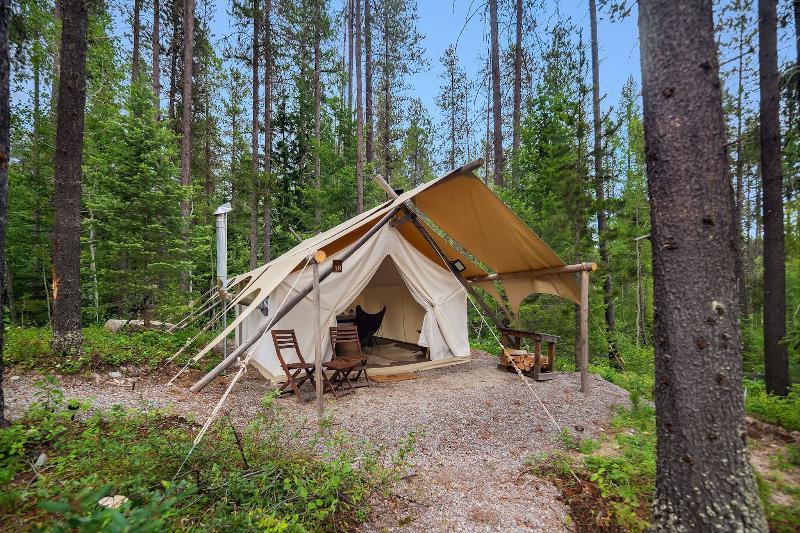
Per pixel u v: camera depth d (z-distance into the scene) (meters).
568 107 9.81
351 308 11.12
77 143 6.28
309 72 17.73
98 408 4.41
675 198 2.43
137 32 15.89
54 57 10.28
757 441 4.19
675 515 2.40
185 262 9.65
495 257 7.59
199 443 3.35
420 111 24.67
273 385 6.29
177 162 11.84
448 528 2.72
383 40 19.73
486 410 5.29
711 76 2.39
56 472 2.71
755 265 13.76
